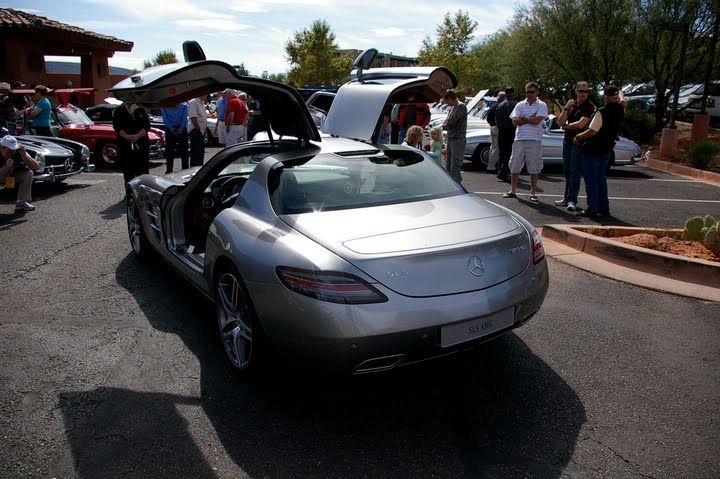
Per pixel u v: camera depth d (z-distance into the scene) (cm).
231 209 353
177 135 957
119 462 257
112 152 1254
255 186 353
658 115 1681
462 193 369
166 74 357
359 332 257
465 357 356
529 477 244
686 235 566
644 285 471
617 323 402
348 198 337
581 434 274
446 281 272
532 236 324
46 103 1180
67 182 1060
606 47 1675
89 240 643
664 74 1667
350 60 4488
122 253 593
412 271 267
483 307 276
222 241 329
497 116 1064
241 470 251
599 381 324
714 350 360
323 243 282
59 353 364
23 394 315
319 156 380
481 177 1127
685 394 309
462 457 258
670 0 1514
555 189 980
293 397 312
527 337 382
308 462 256
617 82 1747
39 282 501
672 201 880
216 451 264
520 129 848
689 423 282
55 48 1795
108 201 868
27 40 1645
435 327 266
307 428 282
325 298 261
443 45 3928
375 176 365
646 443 267
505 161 1077
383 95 480
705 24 1506
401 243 281
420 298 266
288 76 4588
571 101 818
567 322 405
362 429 281
